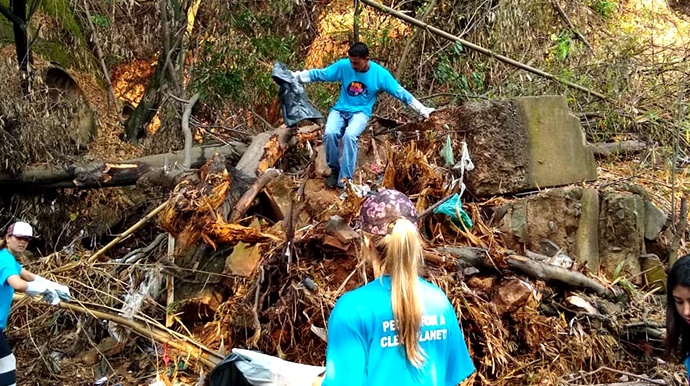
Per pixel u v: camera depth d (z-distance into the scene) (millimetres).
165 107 7570
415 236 2213
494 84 7934
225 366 3504
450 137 5609
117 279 5113
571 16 8867
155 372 4531
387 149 5234
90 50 9938
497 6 7980
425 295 2266
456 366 2330
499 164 5473
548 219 5195
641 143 6922
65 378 4656
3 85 6449
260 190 5160
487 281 4461
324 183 5656
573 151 5664
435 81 8180
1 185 6590
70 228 6836
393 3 9148
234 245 4824
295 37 8398
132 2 8734
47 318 5168
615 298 4781
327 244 4285
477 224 5000
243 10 7895
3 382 3932
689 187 6223
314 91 7996
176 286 4996
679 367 4262
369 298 2207
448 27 8273
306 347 4152
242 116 7859
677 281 2154
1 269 3955
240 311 4363
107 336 5086
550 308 4562
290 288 4191
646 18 9836
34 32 9070
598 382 4172
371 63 5496
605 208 5277
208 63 7727
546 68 7992
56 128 6676
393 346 2176
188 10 8336
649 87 7516
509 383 4098
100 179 6520
